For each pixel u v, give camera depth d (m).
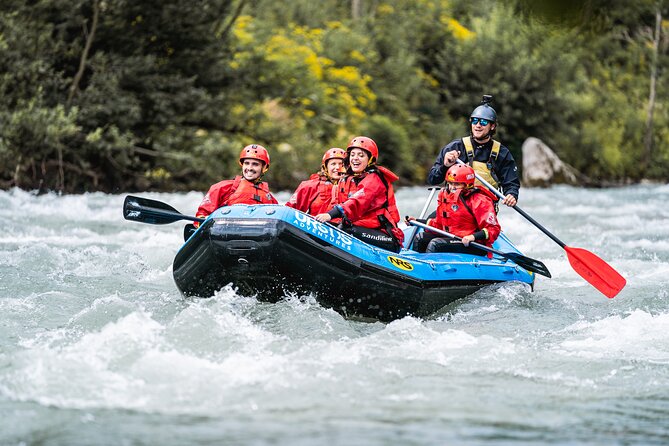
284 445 7.35
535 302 14.33
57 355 9.77
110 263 16.78
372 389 9.09
